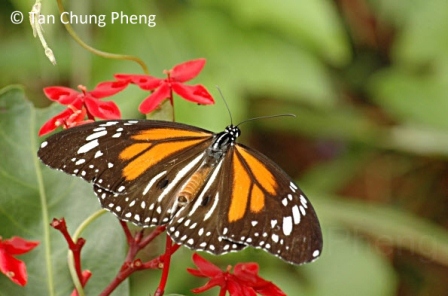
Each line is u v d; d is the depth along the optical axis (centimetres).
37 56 85
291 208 67
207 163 69
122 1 83
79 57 82
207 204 68
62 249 73
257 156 69
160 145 69
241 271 70
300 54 83
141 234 71
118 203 68
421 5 86
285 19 81
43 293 72
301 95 85
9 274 70
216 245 68
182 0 84
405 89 87
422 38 86
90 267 72
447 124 86
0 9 85
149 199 68
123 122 69
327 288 84
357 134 87
